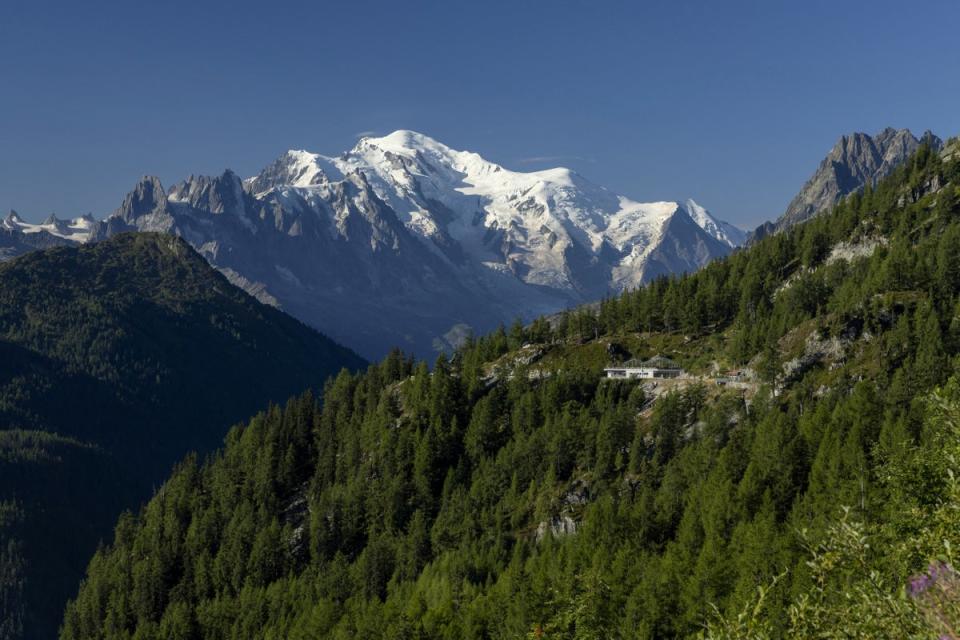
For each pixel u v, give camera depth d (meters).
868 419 146.62
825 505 120.81
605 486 174.88
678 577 116.31
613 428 184.50
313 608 169.00
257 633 180.38
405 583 170.38
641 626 107.75
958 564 25.38
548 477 182.50
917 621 24.97
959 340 173.12
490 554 165.38
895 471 43.94
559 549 150.12
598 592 110.38
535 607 114.88
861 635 27.11
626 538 143.88
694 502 146.50
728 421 180.38
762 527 118.12
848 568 30.56
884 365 176.38
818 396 177.12
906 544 35.31
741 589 99.50
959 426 38.69
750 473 141.88
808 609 30.03
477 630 129.62
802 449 147.38
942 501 38.06
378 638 142.12
